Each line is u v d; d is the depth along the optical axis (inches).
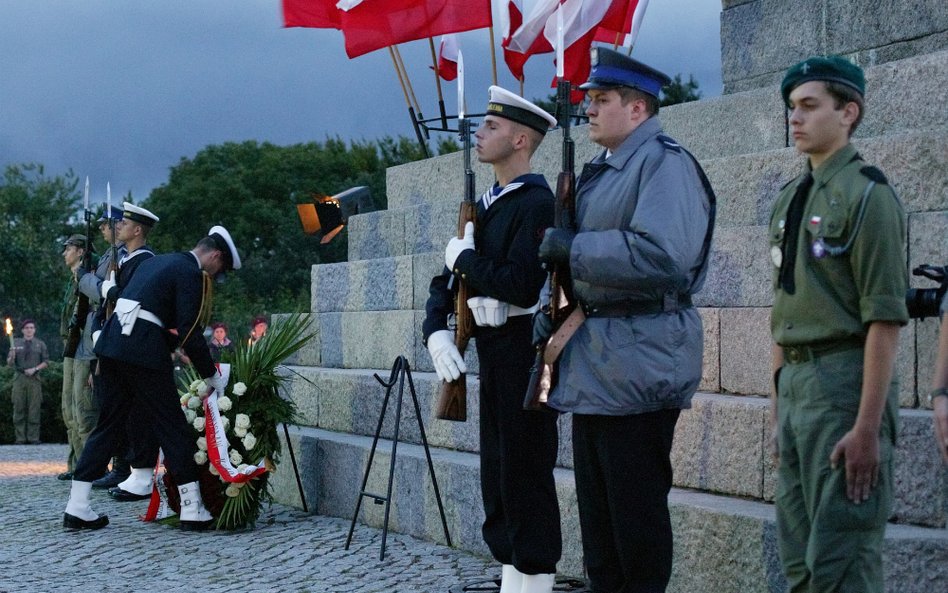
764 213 231.8
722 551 191.9
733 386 222.1
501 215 190.2
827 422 130.7
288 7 403.2
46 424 703.7
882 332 126.4
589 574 166.4
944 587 168.2
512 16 380.5
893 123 229.5
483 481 200.7
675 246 152.0
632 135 162.2
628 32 384.5
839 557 128.9
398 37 375.2
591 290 158.2
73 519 306.3
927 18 242.4
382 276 339.6
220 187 2242.9
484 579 227.9
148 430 358.6
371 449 269.1
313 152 2333.9
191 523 300.8
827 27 262.2
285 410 309.9
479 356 195.9
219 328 639.8
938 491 177.2
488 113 196.4
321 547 270.4
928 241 197.8
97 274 401.1
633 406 155.3
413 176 374.3
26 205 1652.3
